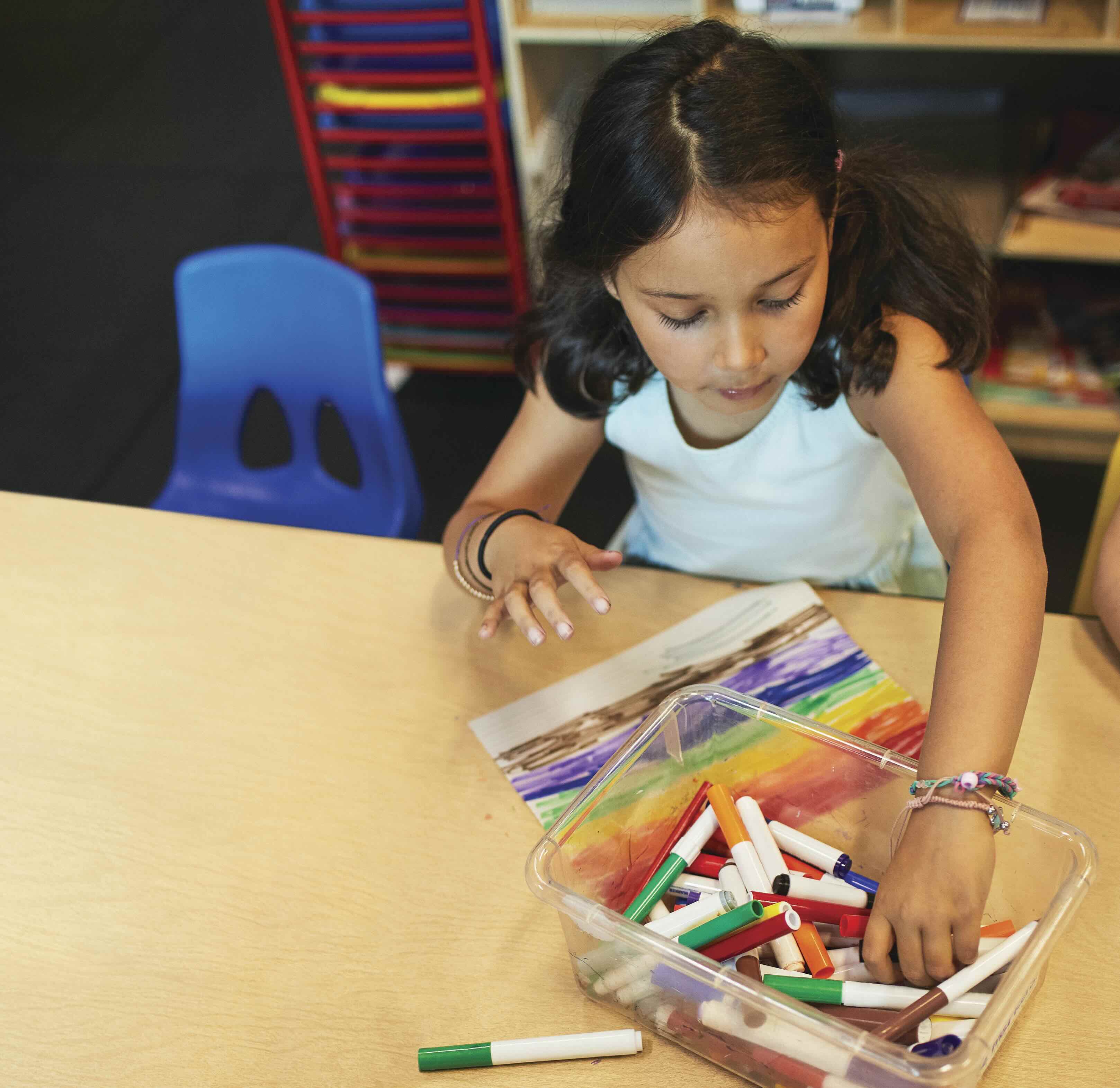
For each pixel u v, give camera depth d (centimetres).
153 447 243
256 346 149
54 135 355
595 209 81
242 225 307
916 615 99
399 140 221
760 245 75
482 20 200
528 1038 73
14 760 96
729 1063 70
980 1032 58
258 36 397
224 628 106
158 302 285
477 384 253
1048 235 186
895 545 122
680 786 81
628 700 95
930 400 94
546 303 107
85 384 261
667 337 82
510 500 112
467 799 89
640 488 125
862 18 184
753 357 79
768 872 75
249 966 79
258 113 355
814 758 78
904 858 69
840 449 109
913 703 91
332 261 141
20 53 399
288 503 157
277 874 85
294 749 94
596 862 76
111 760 95
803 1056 63
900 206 98
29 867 88
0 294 293
